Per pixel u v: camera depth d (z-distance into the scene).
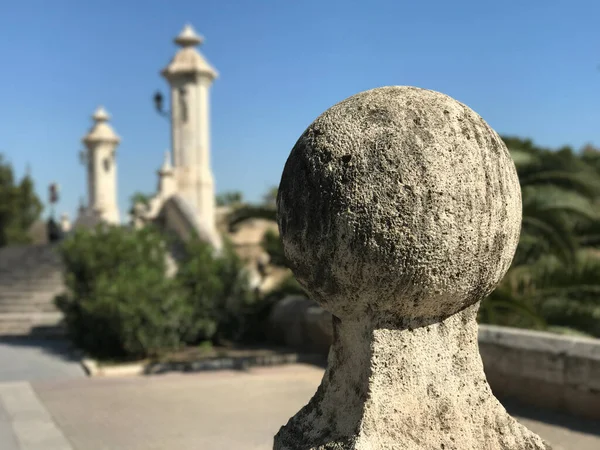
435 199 0.69
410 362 0.75
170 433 1.49
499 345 1.68
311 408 0.83
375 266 0.70
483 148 0.73
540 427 1.42
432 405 0.75
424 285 0.71
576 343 1.50
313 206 0.73
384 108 0.73
